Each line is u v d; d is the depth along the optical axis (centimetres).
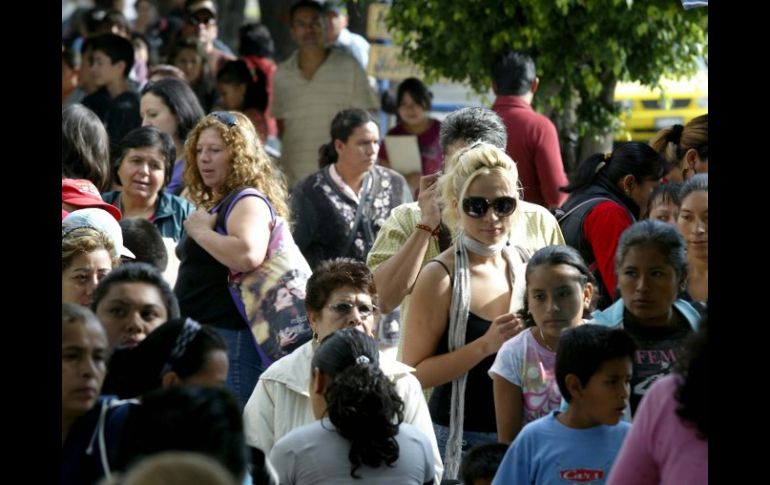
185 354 1246
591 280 1546
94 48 3084
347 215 2288
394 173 2339
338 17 3634
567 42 2617
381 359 1523
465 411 1634
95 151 2094
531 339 1547
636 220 1947
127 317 1380
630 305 1455
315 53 3262
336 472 1323
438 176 1789
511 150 2366
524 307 1590
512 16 2608
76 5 5147
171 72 3009
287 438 1342
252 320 1778
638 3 2558
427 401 1720
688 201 1647
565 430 1334
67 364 1217
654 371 1438
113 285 1382
